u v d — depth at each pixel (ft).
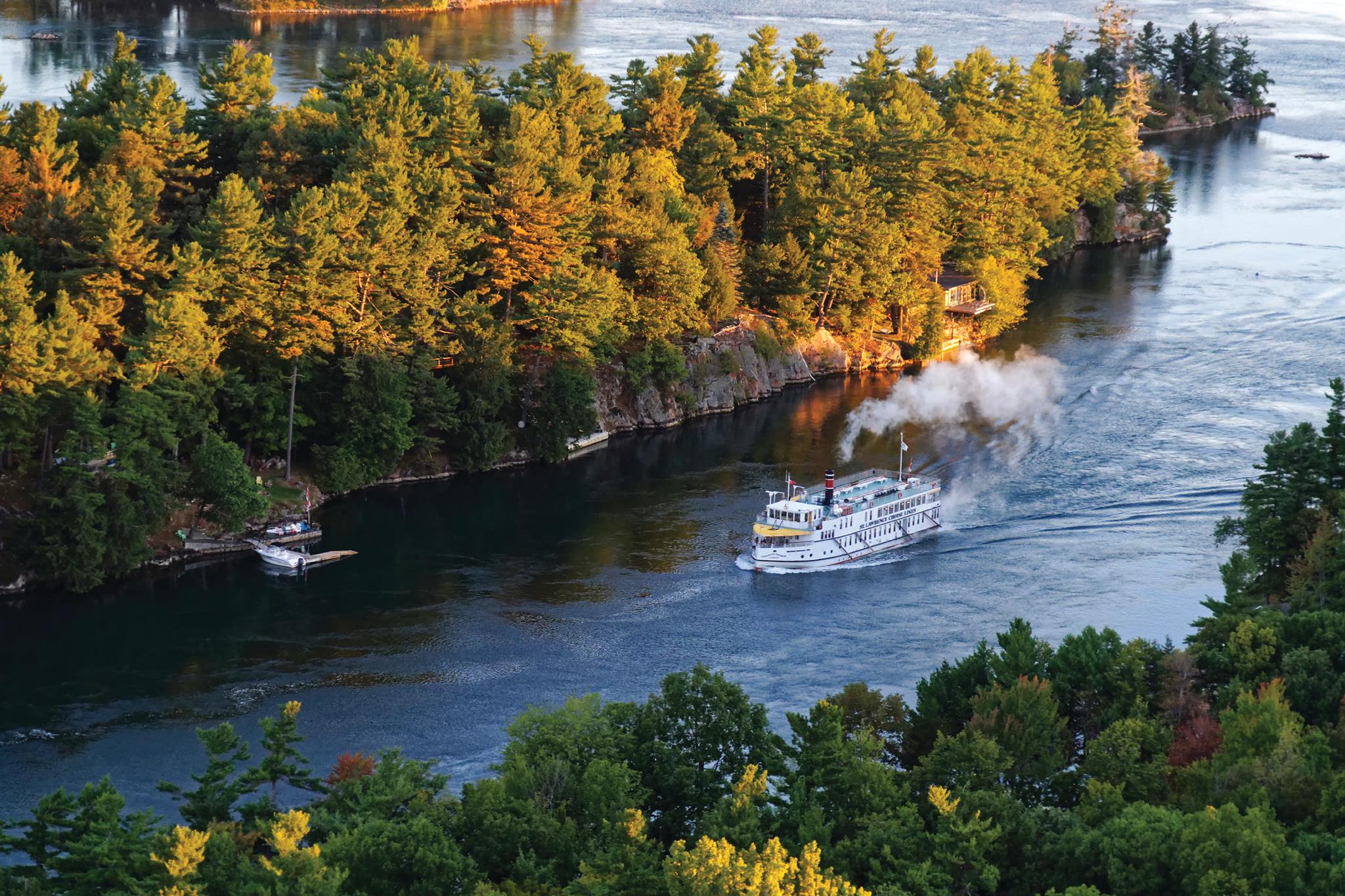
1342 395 617.21
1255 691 485.56
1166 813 401.49
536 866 392.47
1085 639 508.53
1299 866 371.76
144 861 376.27
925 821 420.36
